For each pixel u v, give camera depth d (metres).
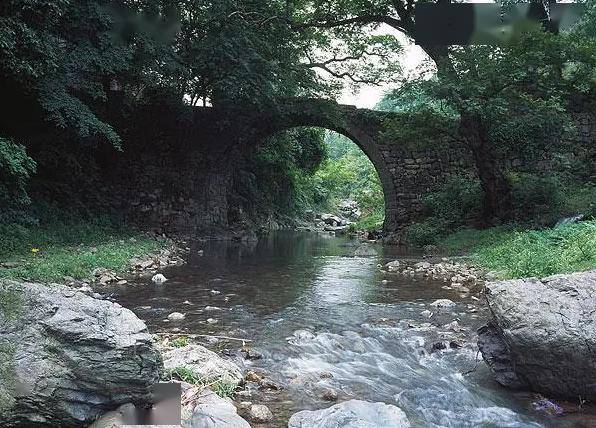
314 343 5.48
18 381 3.13
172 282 9.05
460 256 12.29
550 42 12.45
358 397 4.14
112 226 15.46
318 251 15.23
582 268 6.98
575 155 17.06
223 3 14.46
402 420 3.37
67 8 10.65
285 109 18.02
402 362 5.00
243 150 19.81
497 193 14.58
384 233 18.67
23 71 9.45
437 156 18.58
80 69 11.36
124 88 16.17
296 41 17.67
